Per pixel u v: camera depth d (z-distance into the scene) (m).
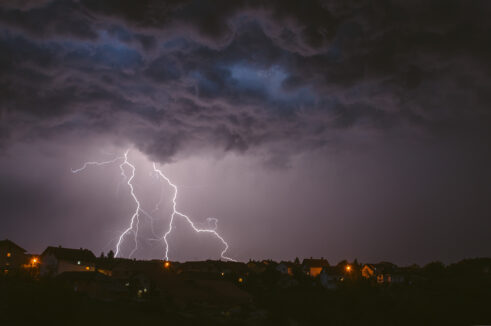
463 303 54.75
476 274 80.19
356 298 51.97
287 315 54.25
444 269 88.81
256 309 57.69
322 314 53.28
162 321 42.66
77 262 83.06
